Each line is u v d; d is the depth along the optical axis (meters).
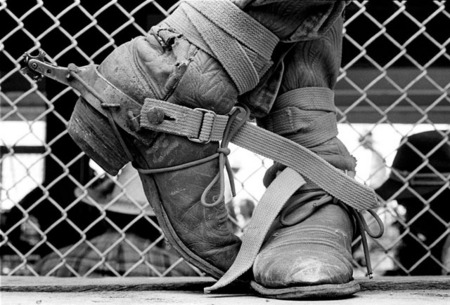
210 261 1.59
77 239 3.23
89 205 3.21
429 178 2.98
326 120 1.66
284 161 1.58
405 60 3.73
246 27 1.47
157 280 2.04
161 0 3.28
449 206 2.98
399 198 3.01
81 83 1.52
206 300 1.44
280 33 1.49
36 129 3.41
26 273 3.13
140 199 2.83
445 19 3.63
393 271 3.03
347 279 1.43
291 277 1.41
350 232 1.61
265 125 1.69
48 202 3.27
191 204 1.55
